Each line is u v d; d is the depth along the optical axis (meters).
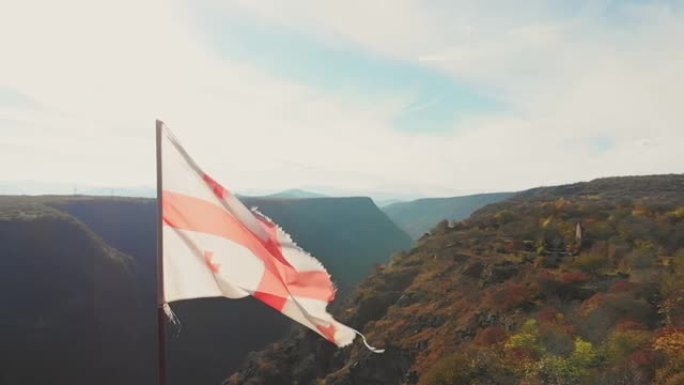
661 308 25.95
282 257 8.40
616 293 28.44
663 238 41.50
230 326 103.94
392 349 38.88
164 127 7.62
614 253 39.03
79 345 90.00
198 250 7.77
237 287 7.93
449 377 25.33
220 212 8.01
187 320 101.31
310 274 8.45
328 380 41.88
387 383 37.78
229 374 96.50
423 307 43.31
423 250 63.41
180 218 7.75
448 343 34.09
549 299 32.75
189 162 7.91
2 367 82.56
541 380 20.86
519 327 28.92
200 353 98.69
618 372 19.05
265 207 164.75
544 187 129.38
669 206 57.44
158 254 7.47
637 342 21.19
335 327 8.24
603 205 66.69
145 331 98.38
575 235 47.06
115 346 93.81
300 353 54.41
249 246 8.12
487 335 30.20
